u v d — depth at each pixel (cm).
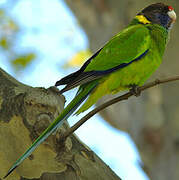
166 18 1177
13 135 693
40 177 680
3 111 703
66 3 1814
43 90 733
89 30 1745
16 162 646
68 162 707
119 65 975
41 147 693
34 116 701
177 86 1531
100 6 1697
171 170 1503
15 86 732
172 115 1524
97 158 762
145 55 1009
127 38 1026
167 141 1527
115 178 759
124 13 1617
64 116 723
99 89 955
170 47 1544
